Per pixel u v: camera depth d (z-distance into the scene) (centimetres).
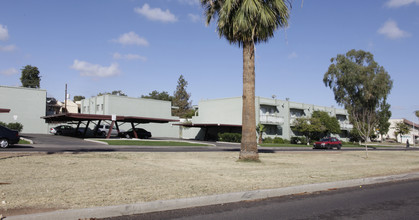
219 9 1614
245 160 1564
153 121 3931
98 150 2072
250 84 1591
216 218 609
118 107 5012
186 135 5712
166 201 664
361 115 5719
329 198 823
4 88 4181
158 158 1605
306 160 1797
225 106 5144
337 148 4053
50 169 1070
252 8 1423
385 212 686
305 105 5809
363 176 1143
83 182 855
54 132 4228
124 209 613
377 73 5369
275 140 4888
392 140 9231
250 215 636
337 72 5578
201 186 848
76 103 6925
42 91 4472
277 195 833
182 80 9381
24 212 565
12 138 2030
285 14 1516
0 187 759
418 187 1031
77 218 569
